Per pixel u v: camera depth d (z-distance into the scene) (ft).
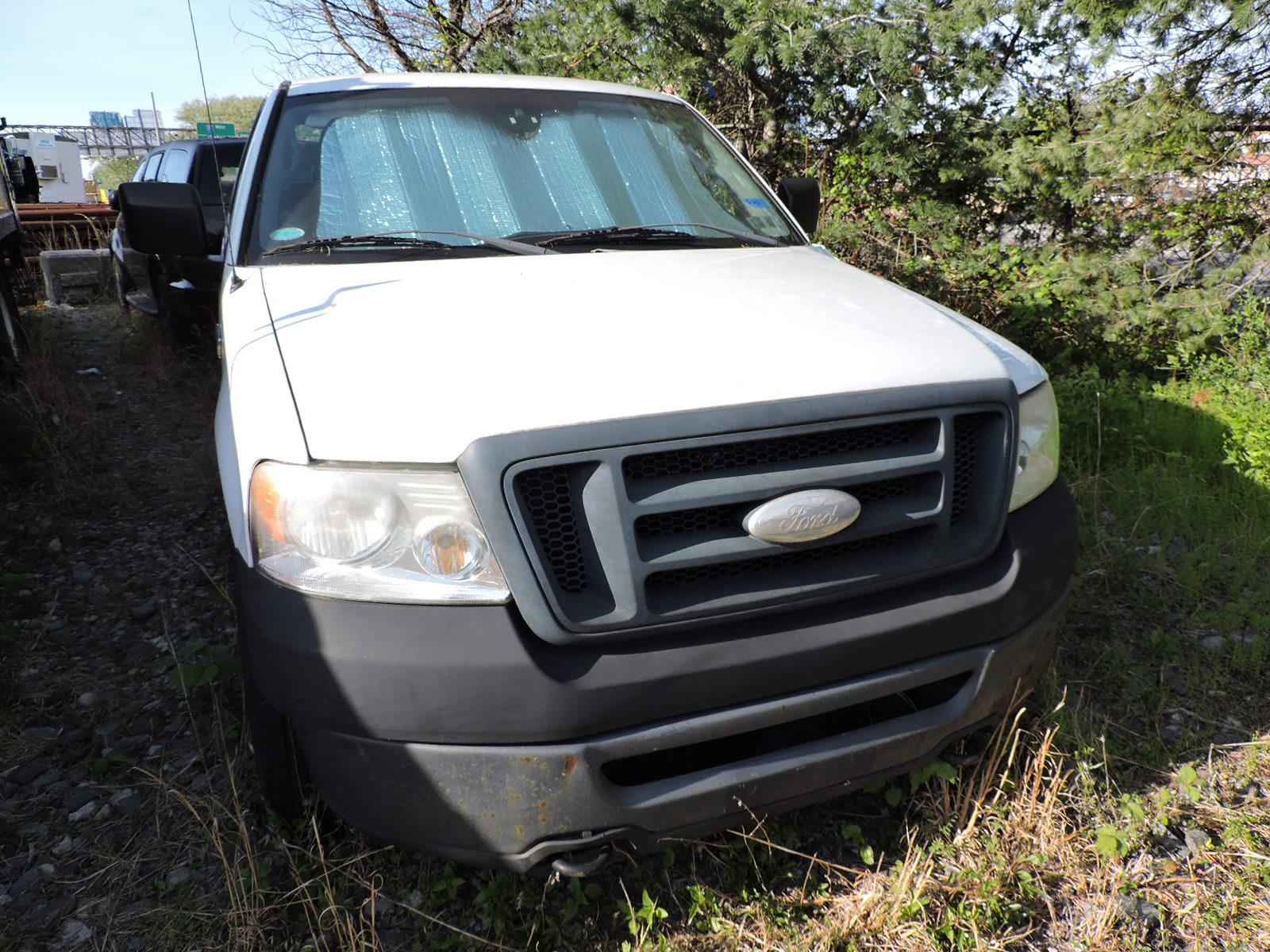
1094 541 12.63
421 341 6.95
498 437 5.92
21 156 41.11
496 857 6.28
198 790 8.54
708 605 6.23
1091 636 10.82
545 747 5.95
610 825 6.23
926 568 6.87
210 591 12.23
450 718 5.88
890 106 22.67
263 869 7.48
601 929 7.19
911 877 7.29
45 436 16.70
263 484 6.28
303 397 6.52
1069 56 21.94
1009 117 22.89
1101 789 8.41
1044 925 7.11
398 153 10.20
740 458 6.32
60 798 8.58
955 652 7.00
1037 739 8.63
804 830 8.08
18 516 14.66
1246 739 9.12
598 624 5.99
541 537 6.02
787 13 23.13
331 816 7.93
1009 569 7.16
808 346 7.07
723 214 11.10
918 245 24.49
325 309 7.74
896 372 6.89
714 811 6.54
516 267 8.68
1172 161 20.53
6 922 7.25
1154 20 19.21
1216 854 7.66
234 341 7.79
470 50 30.76
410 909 7.05
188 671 9.30
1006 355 8.27
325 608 6.06
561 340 6.89
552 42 28.07
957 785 8.09
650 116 11.94
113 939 7.10
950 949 6.89
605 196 10.56
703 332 7.17
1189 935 6.97
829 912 7.22
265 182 9.90
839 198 24.70
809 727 7.04
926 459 6.74
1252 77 20.30
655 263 9.09
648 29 25.31
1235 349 19.47
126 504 15.31
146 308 24.67
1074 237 22.76
